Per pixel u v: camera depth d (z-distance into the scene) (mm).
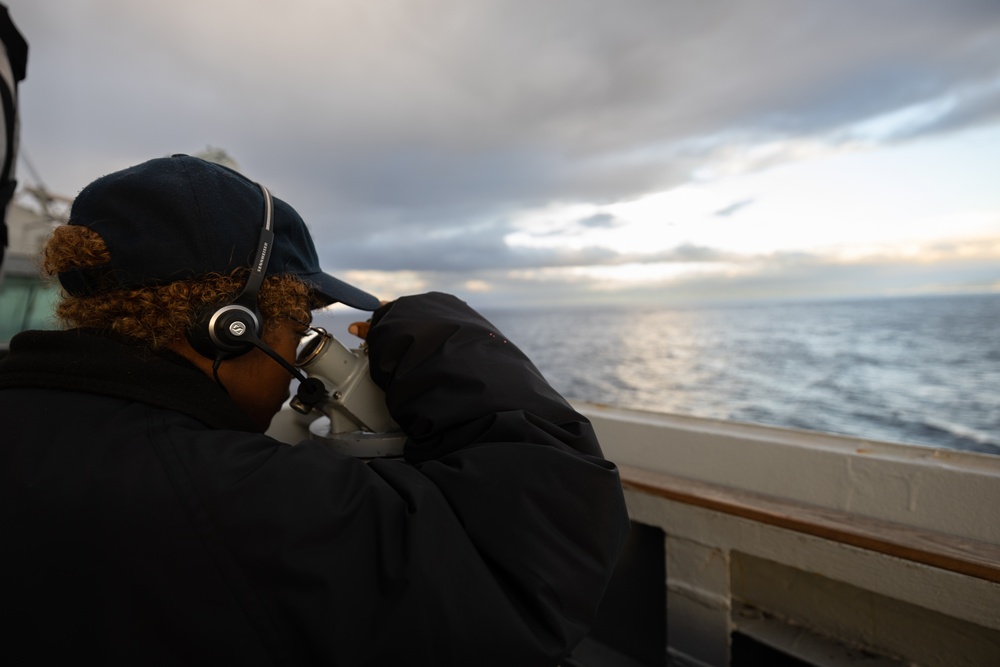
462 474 423
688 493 963
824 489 886
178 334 429
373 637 347
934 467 784
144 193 418
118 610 331
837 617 955
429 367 521
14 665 334
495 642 362
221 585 336
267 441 419
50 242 416
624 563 1152
